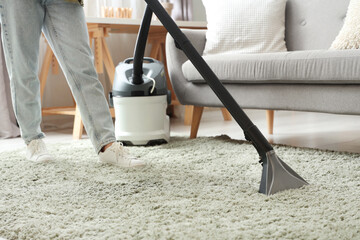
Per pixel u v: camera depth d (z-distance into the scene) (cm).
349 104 166
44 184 145
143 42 192
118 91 215
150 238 94
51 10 173
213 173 152
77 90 174
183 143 216
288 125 294
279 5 238
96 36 283
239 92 205
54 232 100
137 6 378
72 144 228
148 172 157
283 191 125
